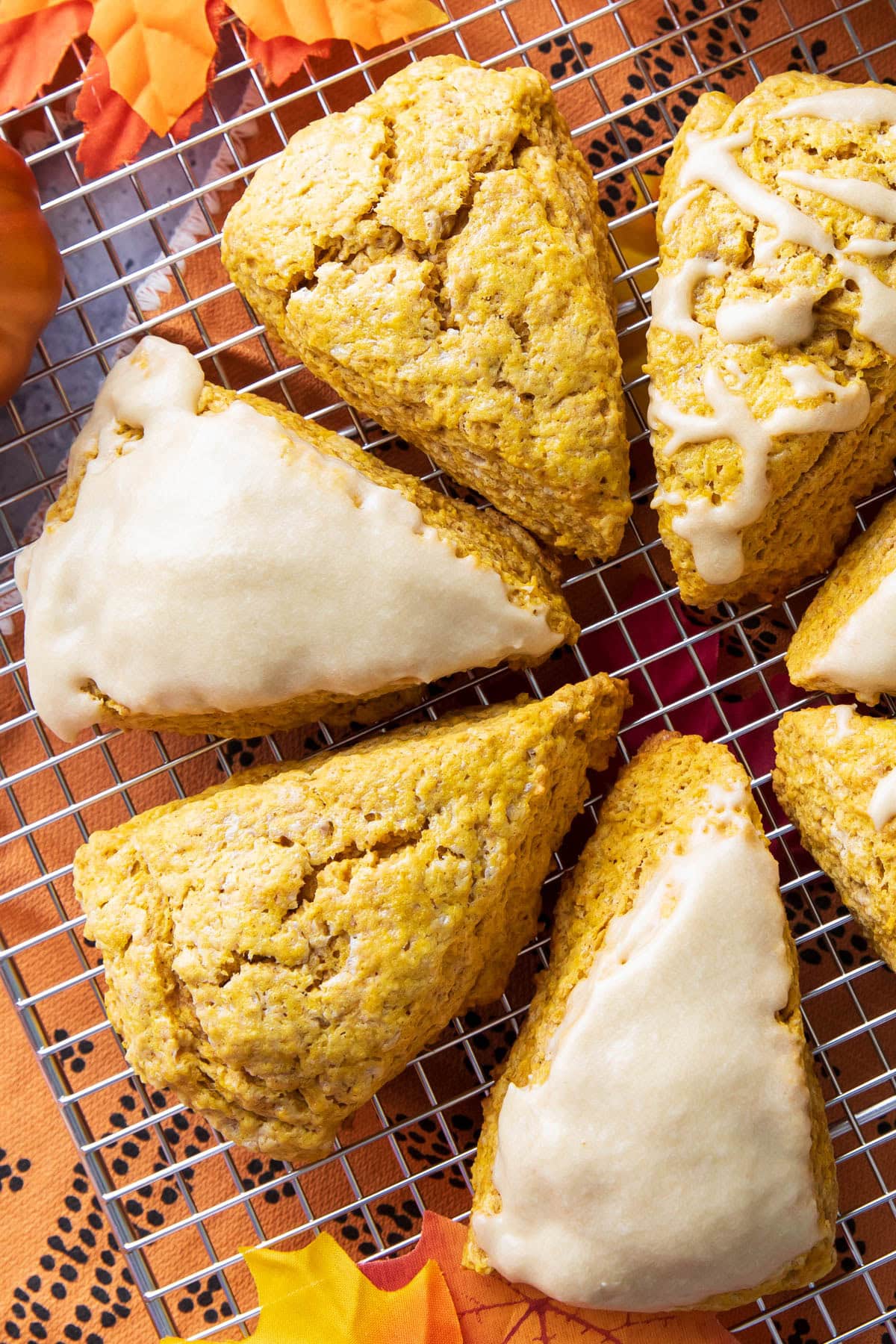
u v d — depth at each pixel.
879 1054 0.44
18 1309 0.45
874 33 0.45
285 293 0.41
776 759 0.43
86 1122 0.44
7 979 0.44
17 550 0.44
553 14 0.45
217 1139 0.45
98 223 0.45
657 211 0.42
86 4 0.44
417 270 0.40
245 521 0.40
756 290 0.40
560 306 0.40
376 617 0.40
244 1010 0.40
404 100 0.41
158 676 0.41
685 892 0.40
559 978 0.42
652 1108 0.40
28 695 0.45
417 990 0.40
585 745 0.42
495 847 0.40
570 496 0.41
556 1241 0.40
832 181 0.40
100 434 0.42
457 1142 0.45
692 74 0.45
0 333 0.42
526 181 0.40
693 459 0.40
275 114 0.45
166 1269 0.45
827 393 0.40
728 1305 0.42
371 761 0.41
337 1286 0.42
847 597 0.42
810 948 0.44
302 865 0.40
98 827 0.45
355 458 0.42
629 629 0.45
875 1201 0.43
